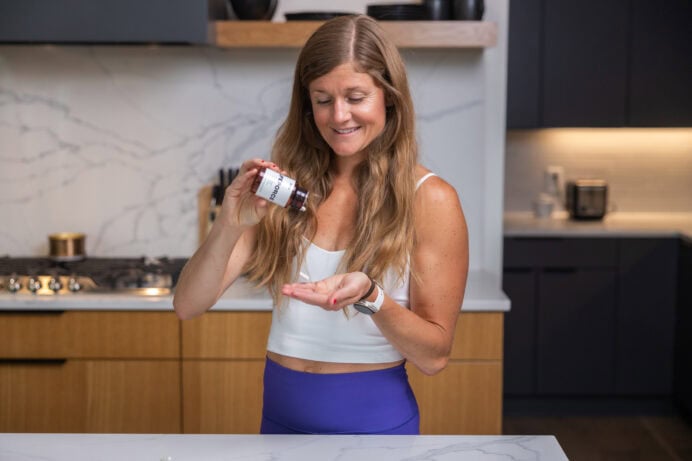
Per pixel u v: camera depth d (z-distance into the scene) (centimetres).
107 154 340
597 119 415
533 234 401
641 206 460
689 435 388
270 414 170
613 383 409
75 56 334
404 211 163
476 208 340
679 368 399
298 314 166
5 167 340
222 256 158
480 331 279
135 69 335
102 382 286
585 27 409
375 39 155
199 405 287
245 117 338
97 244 344
